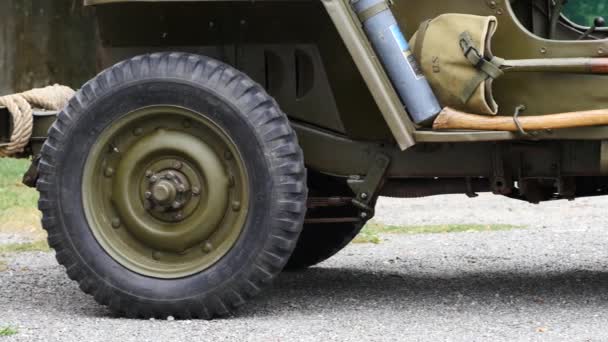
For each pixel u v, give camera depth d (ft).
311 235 33.68
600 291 30.58
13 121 28.89
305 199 26.50
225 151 26.86
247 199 26.53
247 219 26.48
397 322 26.37
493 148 27.58
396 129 26.00
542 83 26.48
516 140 27.27
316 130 28.48
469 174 27.81
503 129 26.09
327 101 28.35
